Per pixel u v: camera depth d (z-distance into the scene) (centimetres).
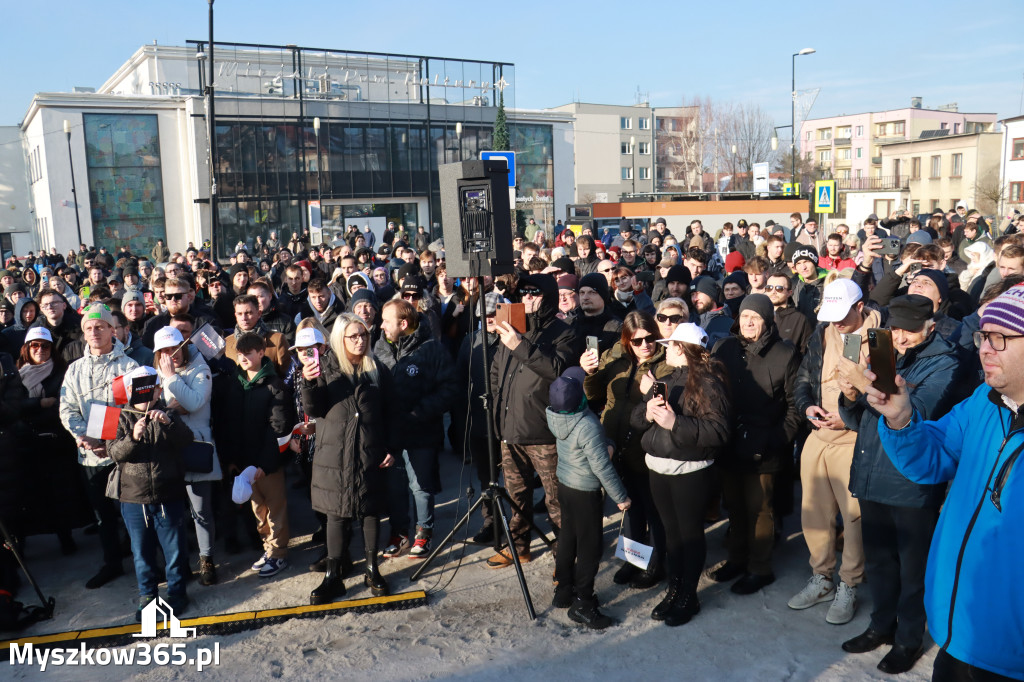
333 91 3572
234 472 536
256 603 491
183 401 490
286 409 511
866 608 454
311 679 404
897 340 392
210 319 744
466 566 538
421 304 735
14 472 481
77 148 3291
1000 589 238
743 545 497
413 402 543
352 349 477
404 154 3753
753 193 2841
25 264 2314
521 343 491
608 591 495
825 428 447
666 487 441
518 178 4216
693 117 7438
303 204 3544
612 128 7600
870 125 7419
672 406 448
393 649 431
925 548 377
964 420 273
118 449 448
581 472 440
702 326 641
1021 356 235
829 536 457
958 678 252
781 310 571
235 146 3400
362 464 476
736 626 442
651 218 2661
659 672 399
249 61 3419
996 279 610
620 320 610
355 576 526
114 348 517
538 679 397
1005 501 239
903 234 1168
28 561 576
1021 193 4400
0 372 479
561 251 1097
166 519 469
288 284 853
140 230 3425
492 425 499
